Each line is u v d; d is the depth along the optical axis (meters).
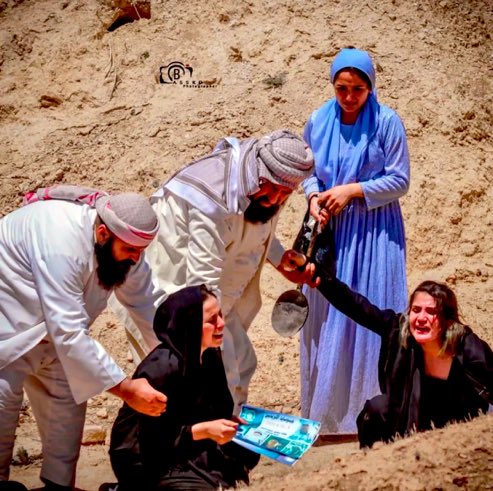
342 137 11.17
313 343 11.27
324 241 10.88
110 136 16.08
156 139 15.91
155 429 8.50
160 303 9.34
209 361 8.74
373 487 7.14
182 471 8.49
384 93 16.45
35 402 9.20
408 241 14.96
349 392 11.16
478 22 17.98
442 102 16.50
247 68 16.70
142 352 10.23
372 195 10.92
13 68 16.95
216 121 16.02
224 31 17.14
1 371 8.77
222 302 10.08
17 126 16.39
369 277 11.19
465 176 15.76
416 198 15.32
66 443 9.17
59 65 16.91
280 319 10.34
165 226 9.85
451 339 9.00
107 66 16.89
